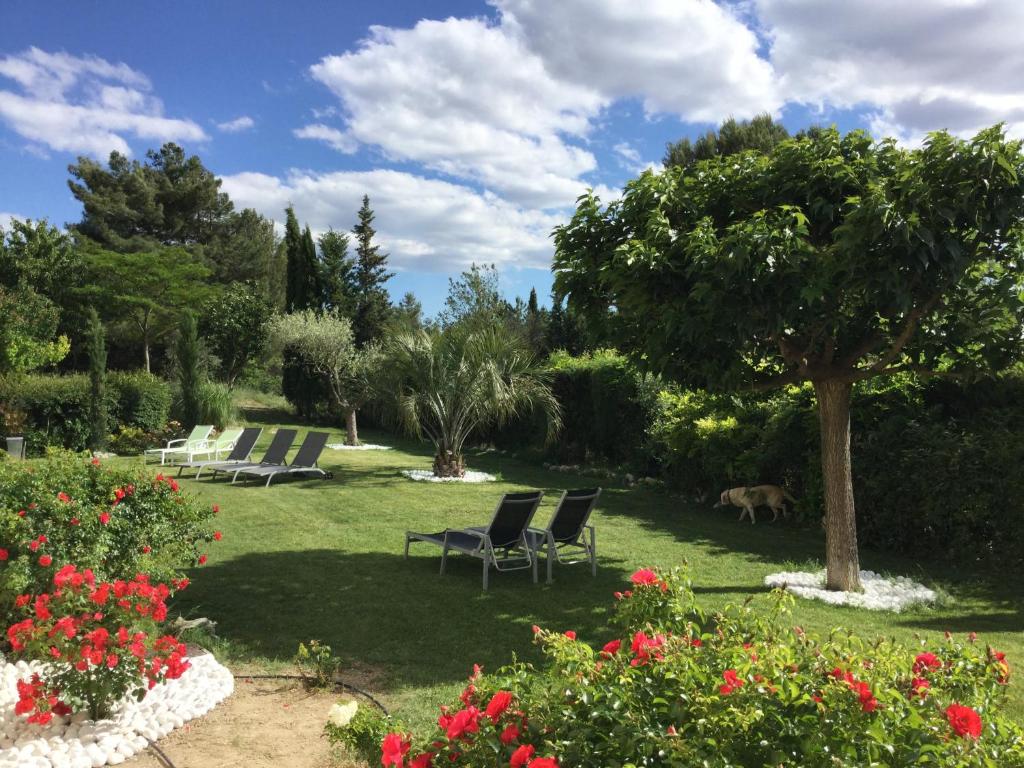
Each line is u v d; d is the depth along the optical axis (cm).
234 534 847
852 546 624
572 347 2706
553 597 608
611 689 184
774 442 975
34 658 407
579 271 645
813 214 571
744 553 786
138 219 4069
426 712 377
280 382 3688
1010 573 690
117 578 477
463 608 573
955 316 581
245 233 4575
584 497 684
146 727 344
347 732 239
